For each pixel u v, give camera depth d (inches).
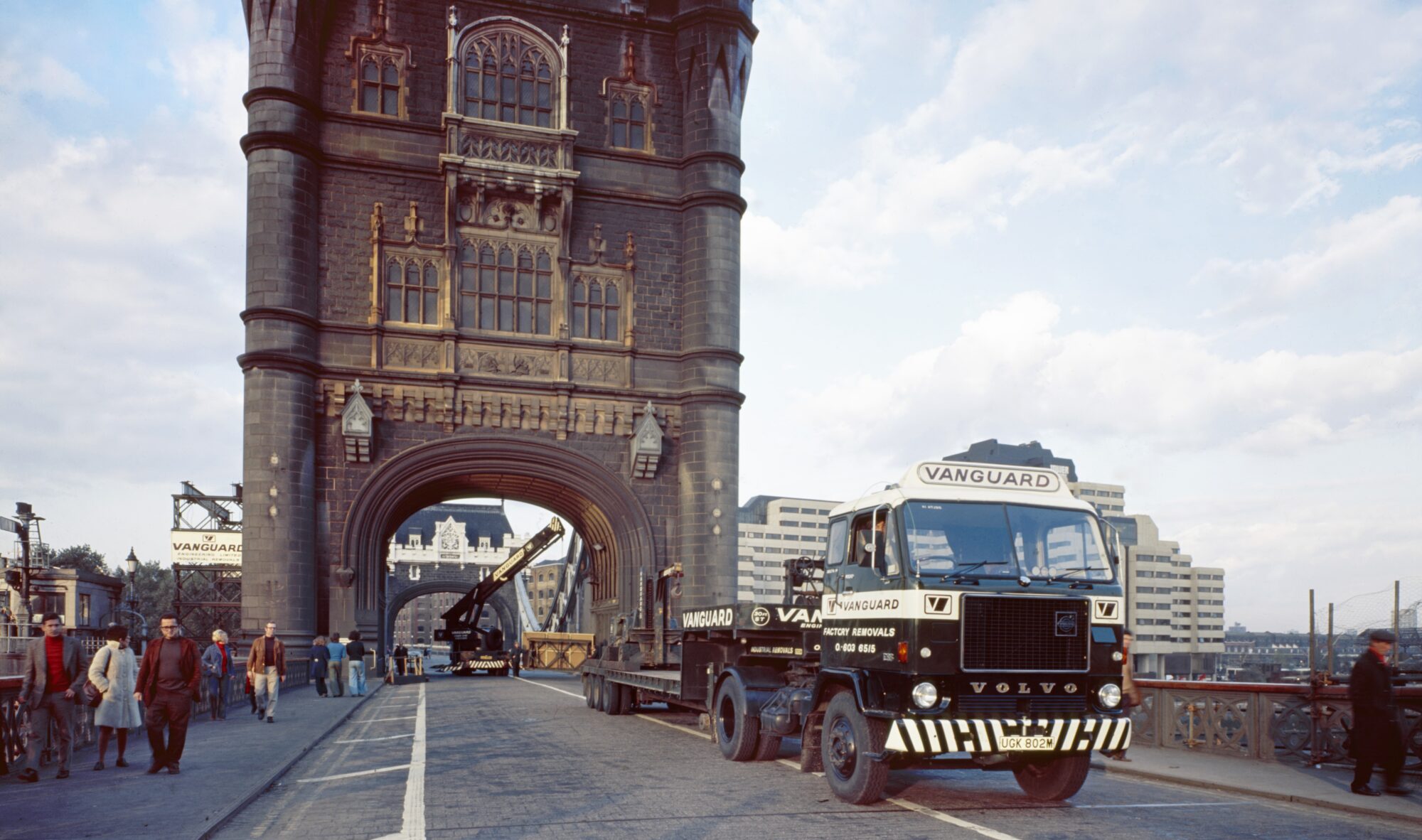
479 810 408.8
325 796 451.8
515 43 1619.1
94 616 2226.9
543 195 1588.3
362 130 1533.0
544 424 1579.7
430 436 1523.1
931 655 394.9
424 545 5182.1
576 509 1784.0
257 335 1425.9
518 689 1318.9
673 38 1699.1
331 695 1131.3
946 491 424.8
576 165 1630.2
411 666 1571.1
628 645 841.5
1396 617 524.1
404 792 457.1
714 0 1665.8
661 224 1668.3
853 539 453.4
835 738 437.4
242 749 613.0
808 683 538.3
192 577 2755.9
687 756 579.2
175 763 510.9
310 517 1430.9
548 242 1610.5
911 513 415.2
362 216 1526.8
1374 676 440.8
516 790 460.1
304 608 1406.3
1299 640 7258.9
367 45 1556.3
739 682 556.4
